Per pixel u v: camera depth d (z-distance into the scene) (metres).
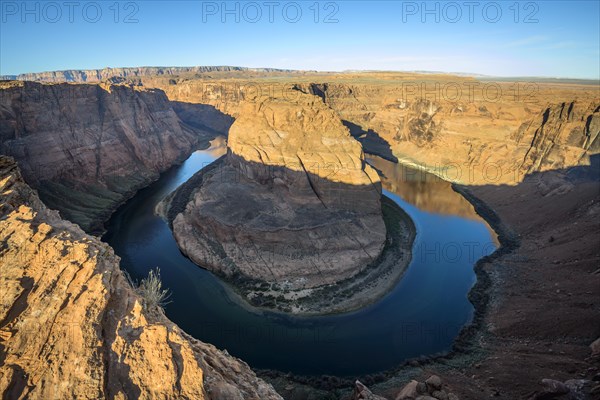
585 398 22.55
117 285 13.34
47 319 11.28
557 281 44.62
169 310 43.78
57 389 9.83
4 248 13.08
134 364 10.95
